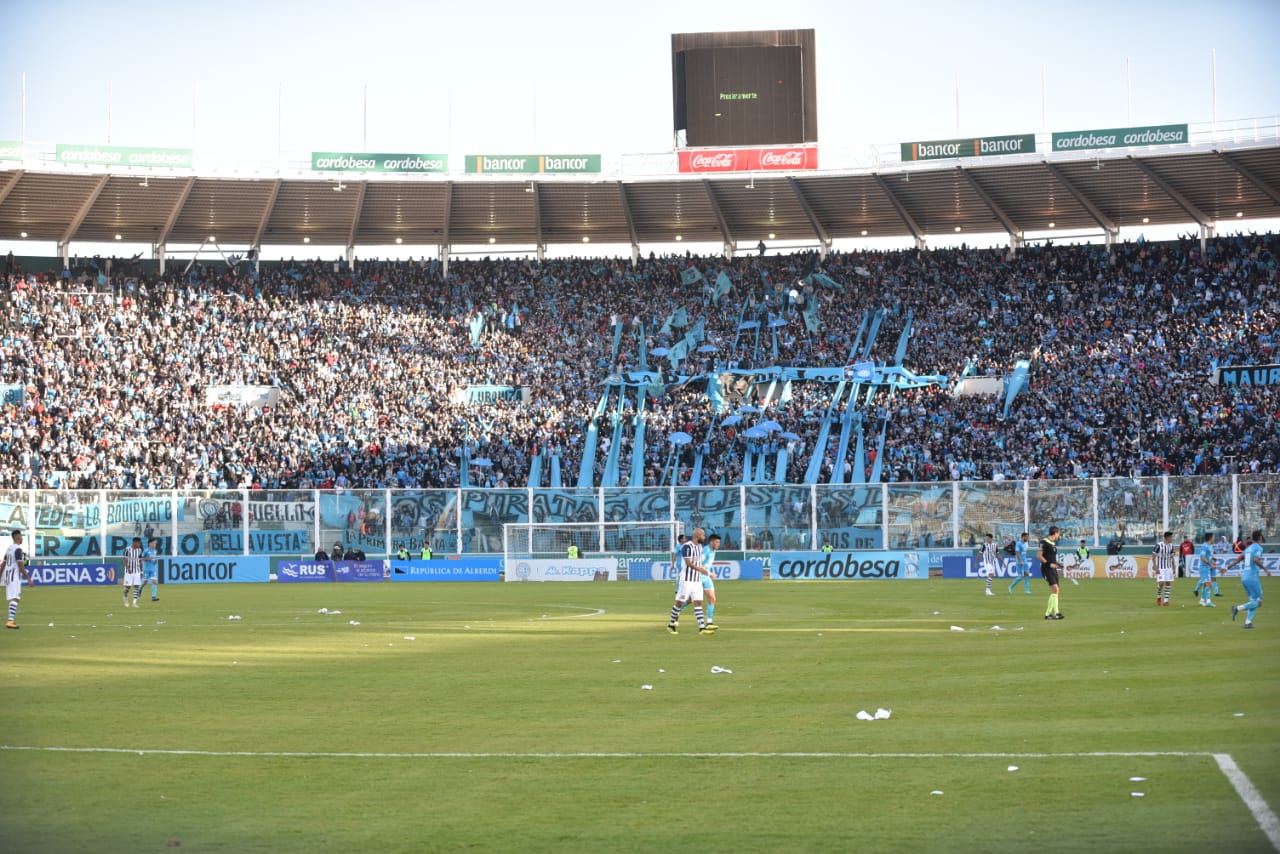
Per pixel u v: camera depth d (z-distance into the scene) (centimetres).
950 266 7675
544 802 1168
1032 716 1581
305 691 1925
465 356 7344
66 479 6134
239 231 7788
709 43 7431
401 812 1136
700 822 1089
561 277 7919
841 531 5641
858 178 7219
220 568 5812
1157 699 1700
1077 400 6519
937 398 6712
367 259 7988
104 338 6994
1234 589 4425
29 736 1526
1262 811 1076
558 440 6700
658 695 1842
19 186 6956
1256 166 6688
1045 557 3206
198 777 1286
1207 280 7169
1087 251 7594
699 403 7012
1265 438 5941
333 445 6550
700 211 7794
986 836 1026
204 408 6719
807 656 2355
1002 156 6844
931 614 3419
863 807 1127
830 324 7444
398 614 3666
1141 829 1033
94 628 3183
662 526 5825
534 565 5891
